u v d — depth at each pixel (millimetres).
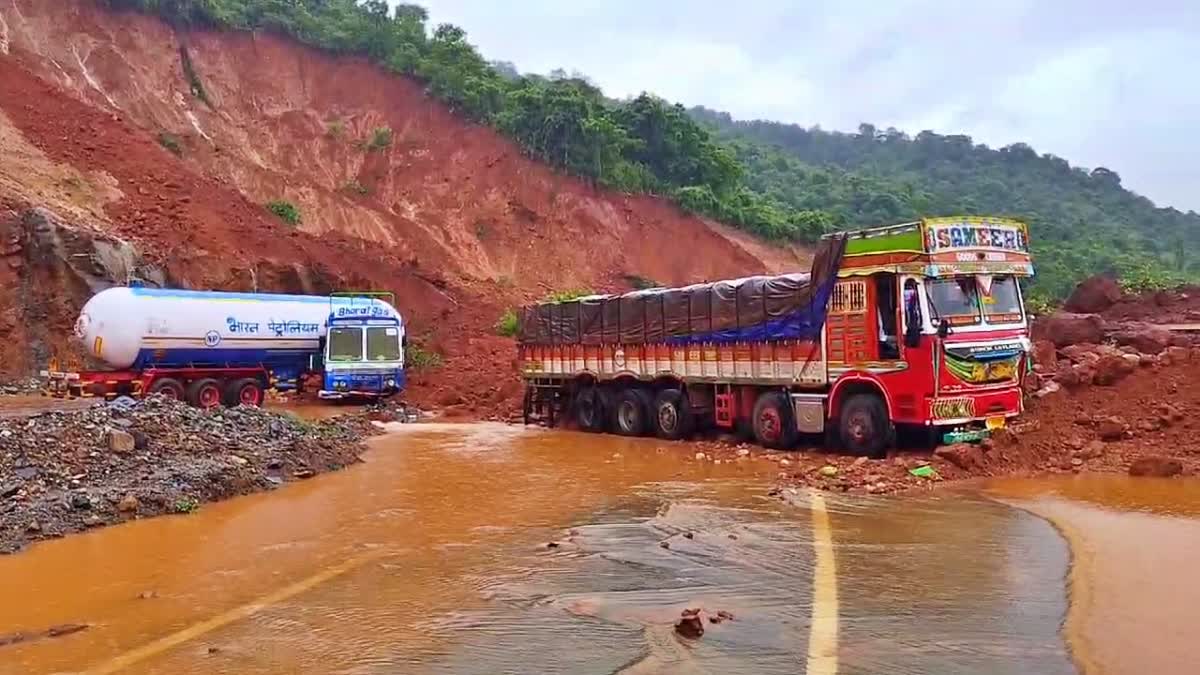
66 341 27188
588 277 51188
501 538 10406
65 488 12164
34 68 43844
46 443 13039
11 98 35625
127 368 24156
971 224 13977
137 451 13828
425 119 56562
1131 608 7152
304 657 6832
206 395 25359
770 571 8641
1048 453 13500
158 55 50812
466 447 18266
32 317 27391
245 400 26078
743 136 111812
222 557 9789
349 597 8273
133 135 37844
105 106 45156
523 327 22781
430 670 6484
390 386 27781
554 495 12984
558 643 6930
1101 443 13461
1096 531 9500
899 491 12172
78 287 27812
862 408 14516
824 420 15211
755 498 12180
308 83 56656
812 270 15461
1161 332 19391
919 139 119375
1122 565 8273
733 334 16875
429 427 22156
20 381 26000
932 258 13469
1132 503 10672
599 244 53250
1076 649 6414
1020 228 14680
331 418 22438
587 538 10234
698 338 17719
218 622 7684
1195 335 19453
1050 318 21453
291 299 27109
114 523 11305
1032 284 54031
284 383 27375
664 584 8367
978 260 13984
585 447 18078
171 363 24734
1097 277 26875
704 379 17625
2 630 7609
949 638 6734
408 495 13125
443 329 35500
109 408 15164
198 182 37000
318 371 27906
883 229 14117
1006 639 6664
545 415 22422
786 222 63594
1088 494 11297
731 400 17141
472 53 62312
